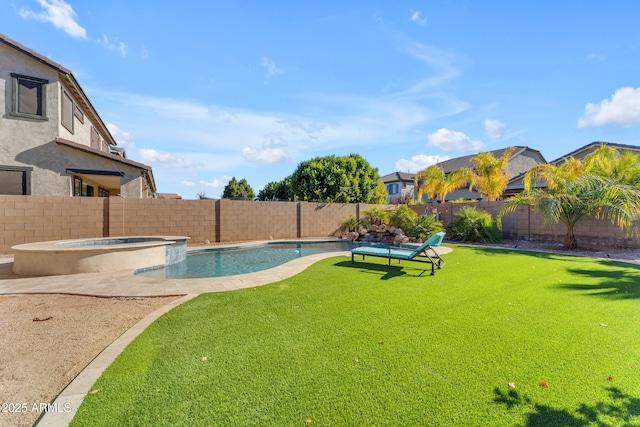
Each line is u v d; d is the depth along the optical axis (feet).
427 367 9.84
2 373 9.72
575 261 29.81
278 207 53.06
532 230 46.55
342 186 72.38
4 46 39.75
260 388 8.73
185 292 18.67
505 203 48.62
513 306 15.99
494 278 22.59
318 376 9.33
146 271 28.60
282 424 7.30
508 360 10.28
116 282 21.29
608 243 38.47
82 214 37.37
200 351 10.99
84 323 13.98
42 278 22.74
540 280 21.89
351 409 7.83
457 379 9.17
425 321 13.85
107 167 45.60
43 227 35.19
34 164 41.29
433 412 7.73
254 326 13.33
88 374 9.45
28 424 7.45
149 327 13.20
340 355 10.66
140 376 9.35
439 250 37.65
